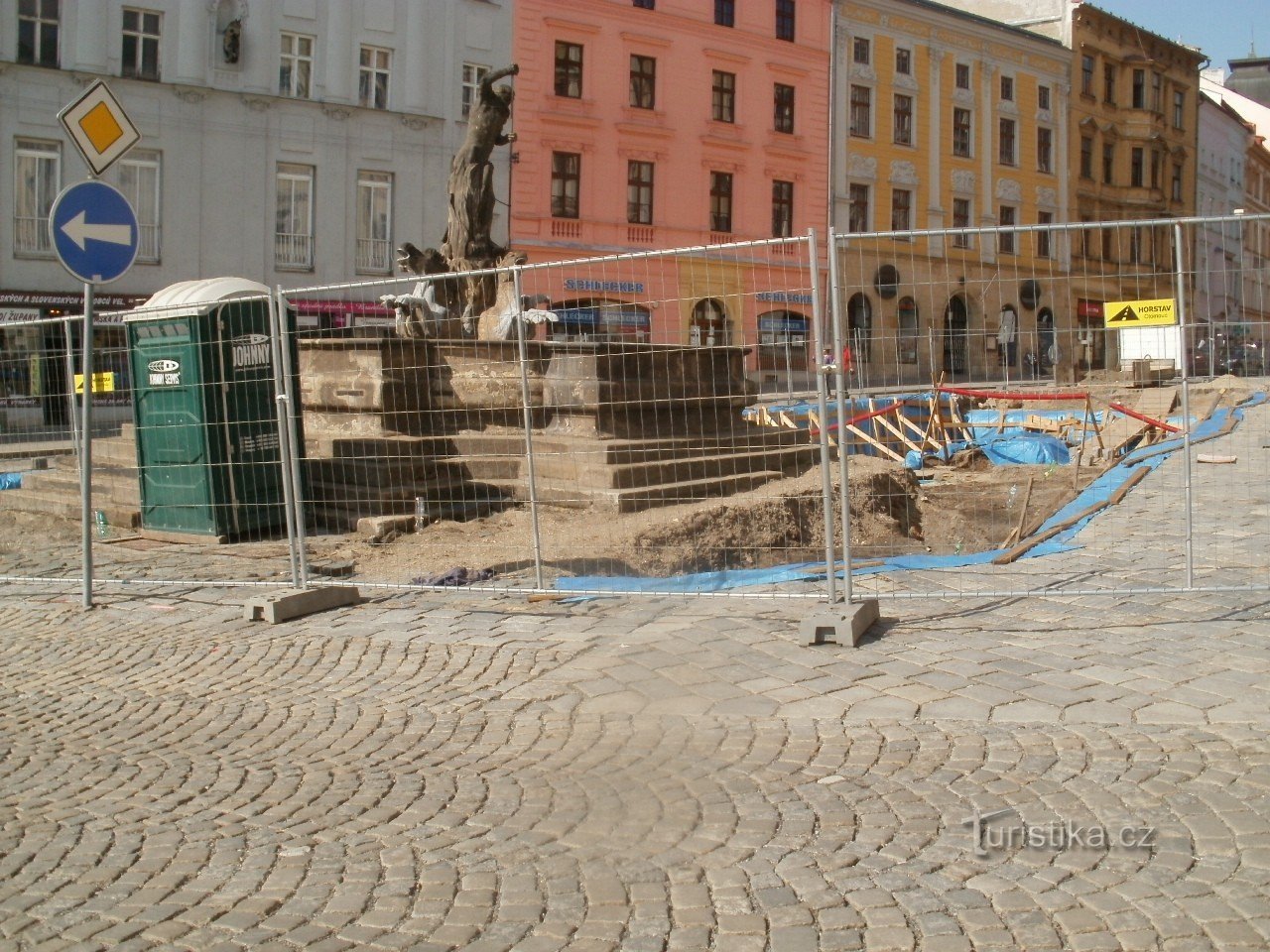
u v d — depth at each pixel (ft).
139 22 99.81
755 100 143.84
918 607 23.75
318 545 33.01
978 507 41.93
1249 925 11.07
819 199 151.53
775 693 18.62
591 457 34.88
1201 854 12.57
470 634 23.17
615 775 15.78
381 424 37.99
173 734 18.43
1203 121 218.18
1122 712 16.97
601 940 11.40
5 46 94.48
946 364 35.53
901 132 160.66
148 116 100.12
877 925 11.41
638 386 37.68
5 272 95.09
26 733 18.71
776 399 29.25
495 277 44.75
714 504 32.07
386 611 25.54
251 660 22.25
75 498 39.37
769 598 24.61
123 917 12.26
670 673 19.88
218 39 102.89
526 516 34.04
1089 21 185.68
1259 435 55.98
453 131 116.37
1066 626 21.85
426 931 11.74
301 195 108.27
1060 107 181.47
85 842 14.29
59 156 97.35
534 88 124.36
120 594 28.40
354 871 13.24
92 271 26.84
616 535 29.63
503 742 17.34
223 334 34.63
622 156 132.67
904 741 16.35
